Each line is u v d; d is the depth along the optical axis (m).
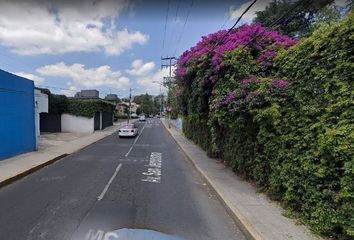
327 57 4.81
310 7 9.92
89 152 16.81
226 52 9.34
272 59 8.40
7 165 11.06
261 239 4.71
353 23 4.34
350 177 4.21
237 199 6.97
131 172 10.91
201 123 17.61
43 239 4.79
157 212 6.32
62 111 32.25
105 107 40.91
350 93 4.31
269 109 6.20
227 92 8.66
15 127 13.60
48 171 10.89
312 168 5.04
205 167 11.55
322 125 4.80
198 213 6.34
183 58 14.53
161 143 23.16
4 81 12.43
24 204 6.66
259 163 7.58
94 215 5.99
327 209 4.70
